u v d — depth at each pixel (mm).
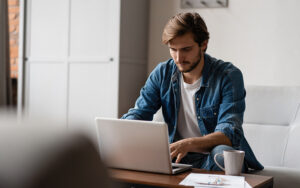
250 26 3604
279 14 3516
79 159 212
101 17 3682
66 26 3824
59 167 207
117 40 3605
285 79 3512
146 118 2082
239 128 1810
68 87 3830
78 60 3779
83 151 214
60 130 217
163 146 1516
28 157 206
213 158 1681
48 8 3896
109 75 3658
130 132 1562
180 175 1549
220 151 1657
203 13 3748
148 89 2098
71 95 3822
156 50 3916
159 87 2070
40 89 3941
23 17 3961
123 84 3680
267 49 3557
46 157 207
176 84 2008
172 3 3848
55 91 3887
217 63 1980
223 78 1933
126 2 3646
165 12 3873
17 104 4074
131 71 3770
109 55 3646
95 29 3709
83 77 3771
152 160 1561
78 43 3785
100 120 1606
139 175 1530
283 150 2383
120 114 3668
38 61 3941
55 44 3879
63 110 3854
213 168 1799
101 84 3695
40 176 204
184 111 2012
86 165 214
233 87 1911
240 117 1878
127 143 1584
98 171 219
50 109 3900
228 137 1759
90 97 3748
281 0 3504
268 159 2402
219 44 3701
